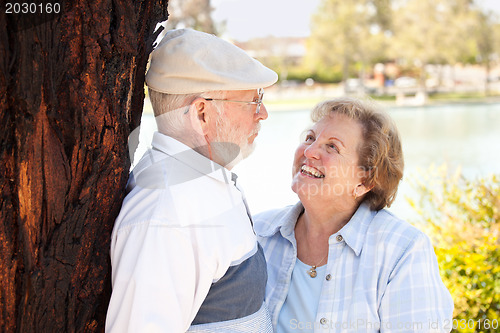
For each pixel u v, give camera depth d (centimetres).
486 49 2884
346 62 3027
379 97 2819
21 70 94
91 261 114
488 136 1391
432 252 145
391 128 151
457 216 303
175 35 131
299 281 153
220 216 125
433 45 2836
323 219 153
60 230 105
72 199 107
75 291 112
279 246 163
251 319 132
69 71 101
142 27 117
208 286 119
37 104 96
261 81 128
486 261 281
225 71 126
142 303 110
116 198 116
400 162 154
